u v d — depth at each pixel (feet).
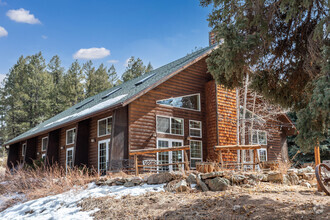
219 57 24.29
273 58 28.02
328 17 19.90
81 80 136.46
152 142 45.47
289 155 79.97
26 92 129.18
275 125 62.39
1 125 131.23
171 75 46.83
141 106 45.42
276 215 18.30
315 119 19.45
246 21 23.88
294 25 25.90
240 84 26.99
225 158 50.08
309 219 17.29
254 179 28.43
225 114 52.29
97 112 44.55
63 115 75.56
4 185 40.83
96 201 26.16
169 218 20.21
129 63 155.12
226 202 21.74
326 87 18.01
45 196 33.04
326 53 19.01
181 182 27.04
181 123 50.03
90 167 50.65
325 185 25.35
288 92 29.43
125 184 30.17
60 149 60.80
